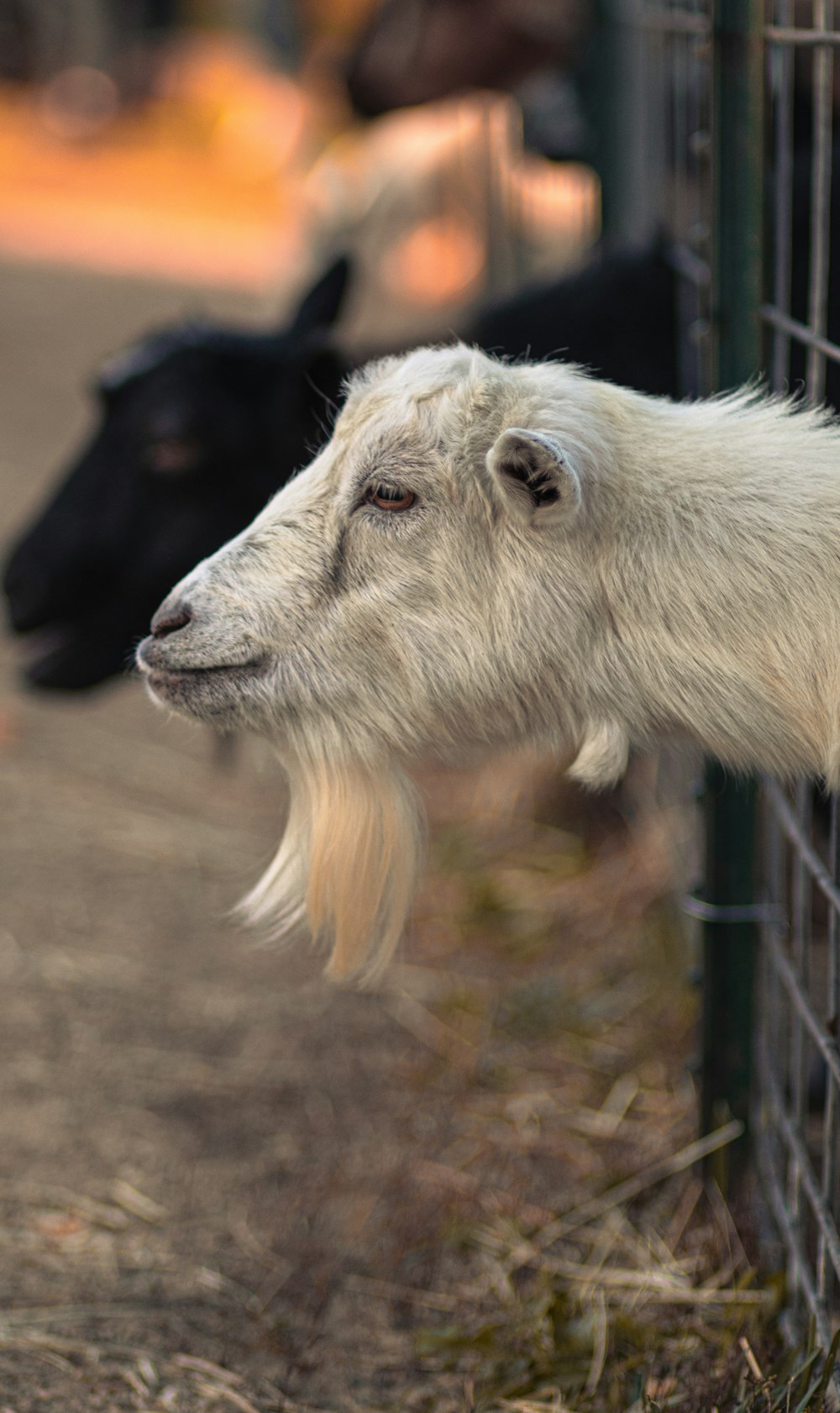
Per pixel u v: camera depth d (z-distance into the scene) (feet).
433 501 8.54
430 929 15.58
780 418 8.77
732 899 10.34
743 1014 10.62
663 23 14.05
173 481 14.48
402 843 9.58
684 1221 10.88
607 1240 10.89
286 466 14.42
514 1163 11.98
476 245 27.30
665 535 8.36
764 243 9.98
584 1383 9.34
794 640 8.24
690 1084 12.72
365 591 8.76
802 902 9.48
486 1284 10.60
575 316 14.16
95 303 41.32
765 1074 10.89
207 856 17.03
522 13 19.25
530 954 15.10
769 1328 9.47
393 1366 9.83
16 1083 13.12
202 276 45.24
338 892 9.64
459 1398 9.47
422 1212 11.41
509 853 16.88
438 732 9.07
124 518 14.61
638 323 14.05
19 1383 9.52
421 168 29.17
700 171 10.41
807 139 13.39
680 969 14.21
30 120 68.54
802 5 12.77
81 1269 10.83
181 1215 11.51
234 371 14.60
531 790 17.76
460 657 8.69
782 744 8.50
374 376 9.09
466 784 18.44
